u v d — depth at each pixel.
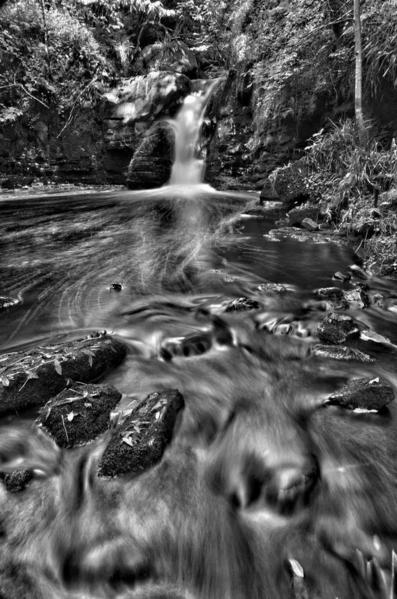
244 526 1.60
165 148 11.20
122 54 12.74
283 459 1.92
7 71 9.82
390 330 3.26
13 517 1.58
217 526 1.60
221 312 3.53
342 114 8.10
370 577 1.41
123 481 1.75
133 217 7.71
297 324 3.29
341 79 7.94
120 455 1.79
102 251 5.51
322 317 3.43
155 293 4.05
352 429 2.13
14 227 6.79
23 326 3.19
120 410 2.13
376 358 2.81
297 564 1.45
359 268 4.73
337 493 1.75
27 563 1.43
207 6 14.32
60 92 10.91
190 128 11.67
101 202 9.14
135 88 11.70
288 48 8.92
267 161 10.25
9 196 9.59
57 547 1.49
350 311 3.60
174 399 2.15
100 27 12.50
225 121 11.34
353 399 2.25
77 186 11.24
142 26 13.28
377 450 1.98
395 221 4.91
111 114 11.77
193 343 2.97
